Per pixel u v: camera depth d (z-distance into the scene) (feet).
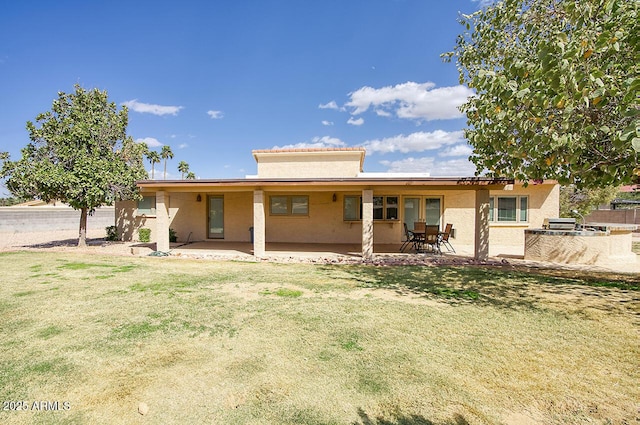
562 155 17.42
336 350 13.87
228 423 9.23
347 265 34.88
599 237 35.17
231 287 24.75
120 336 15.31
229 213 56.29
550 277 28.53
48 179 41.75
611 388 11.04
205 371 12.14
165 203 42.22
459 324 16.93
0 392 10.73
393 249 46.37
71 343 14.52
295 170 58.49
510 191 51.16
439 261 36.60
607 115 17.54
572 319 17.71
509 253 44.11
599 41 14.84
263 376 11.78
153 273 30.09
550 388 11.03
